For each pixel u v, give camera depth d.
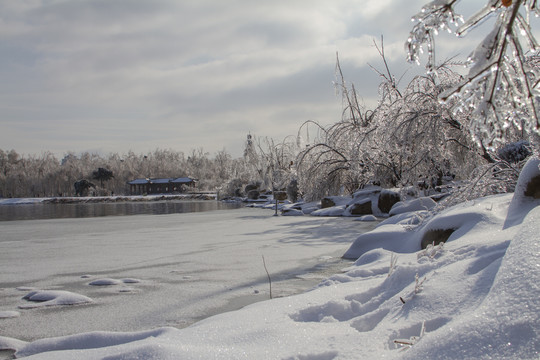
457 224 6.22
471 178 8.26
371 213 21.08
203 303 5.39
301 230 14.59
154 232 15.48
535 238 2.50
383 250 6.45
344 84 26.73
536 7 2.07
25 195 113.69
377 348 2.44
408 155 16.97
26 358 2.94
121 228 17.83
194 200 72.88
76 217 27.98
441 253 4.28
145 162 136.50
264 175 51.94
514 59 2.15
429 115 16.00
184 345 2.69
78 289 6.41
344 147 26.20
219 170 127.88
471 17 2.12
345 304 3.53
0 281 7.13
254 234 13.76
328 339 2.70
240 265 7.96
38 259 9.40
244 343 2.77
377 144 20.45
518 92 2.22
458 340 1.95
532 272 2.17
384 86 21.09
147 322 4.69
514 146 9.52
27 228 18.86
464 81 2.20
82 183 99.38
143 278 7.05
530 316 1.89
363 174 23.38
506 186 8.01
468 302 2.62
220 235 13.75
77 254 10.08
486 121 2.22
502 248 3.45
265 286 6.21
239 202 52.47
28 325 4.69
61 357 2.89
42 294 5.93
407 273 3.71
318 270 7.27
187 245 11.27
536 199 5.26
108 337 3.61
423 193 18.73
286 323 3.13
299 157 27.86
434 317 2.61
